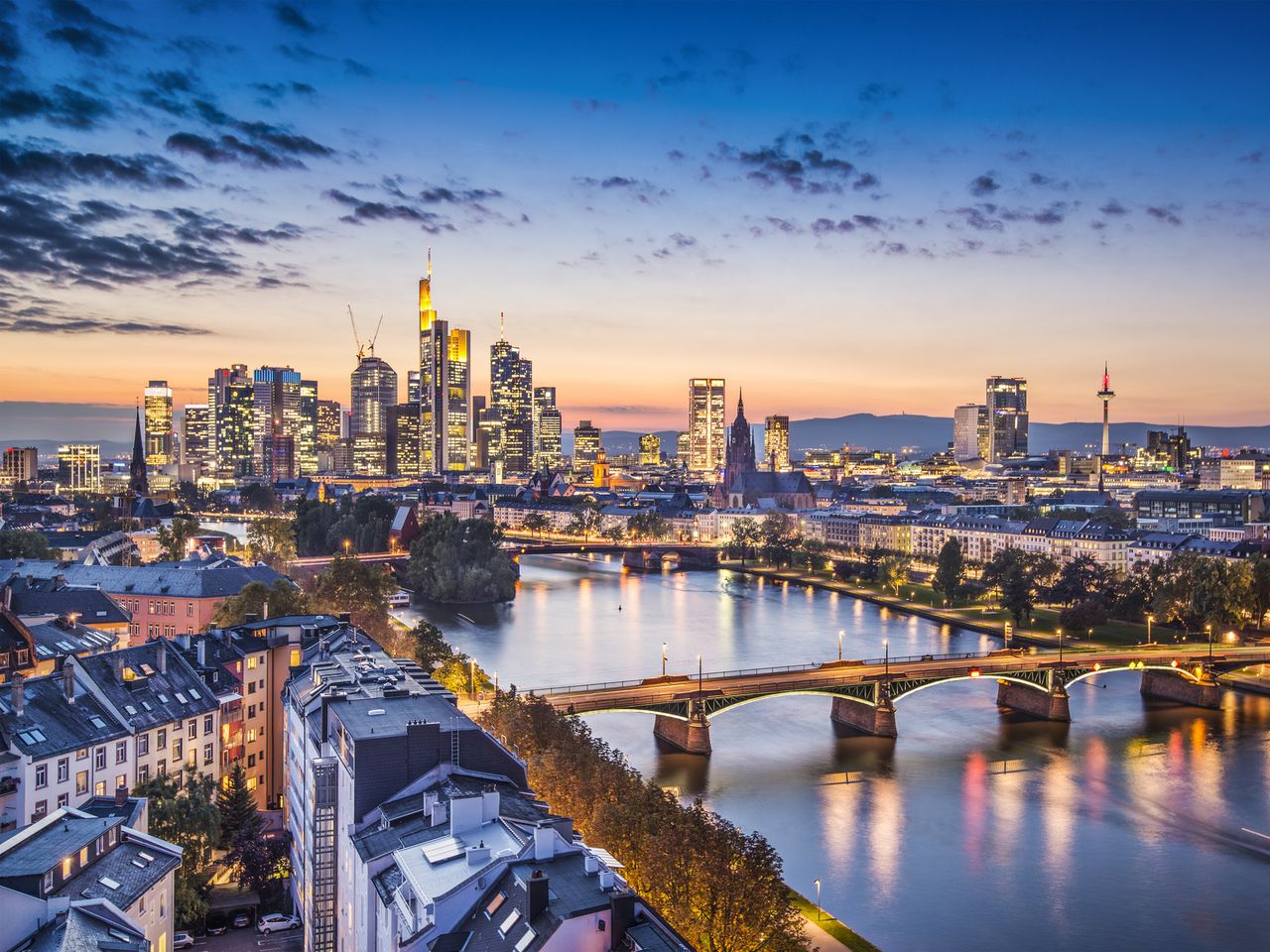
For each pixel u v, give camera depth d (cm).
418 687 15350
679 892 12500
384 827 11425
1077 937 15750
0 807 13688
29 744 14288
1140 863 18475
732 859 12938
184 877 13900
